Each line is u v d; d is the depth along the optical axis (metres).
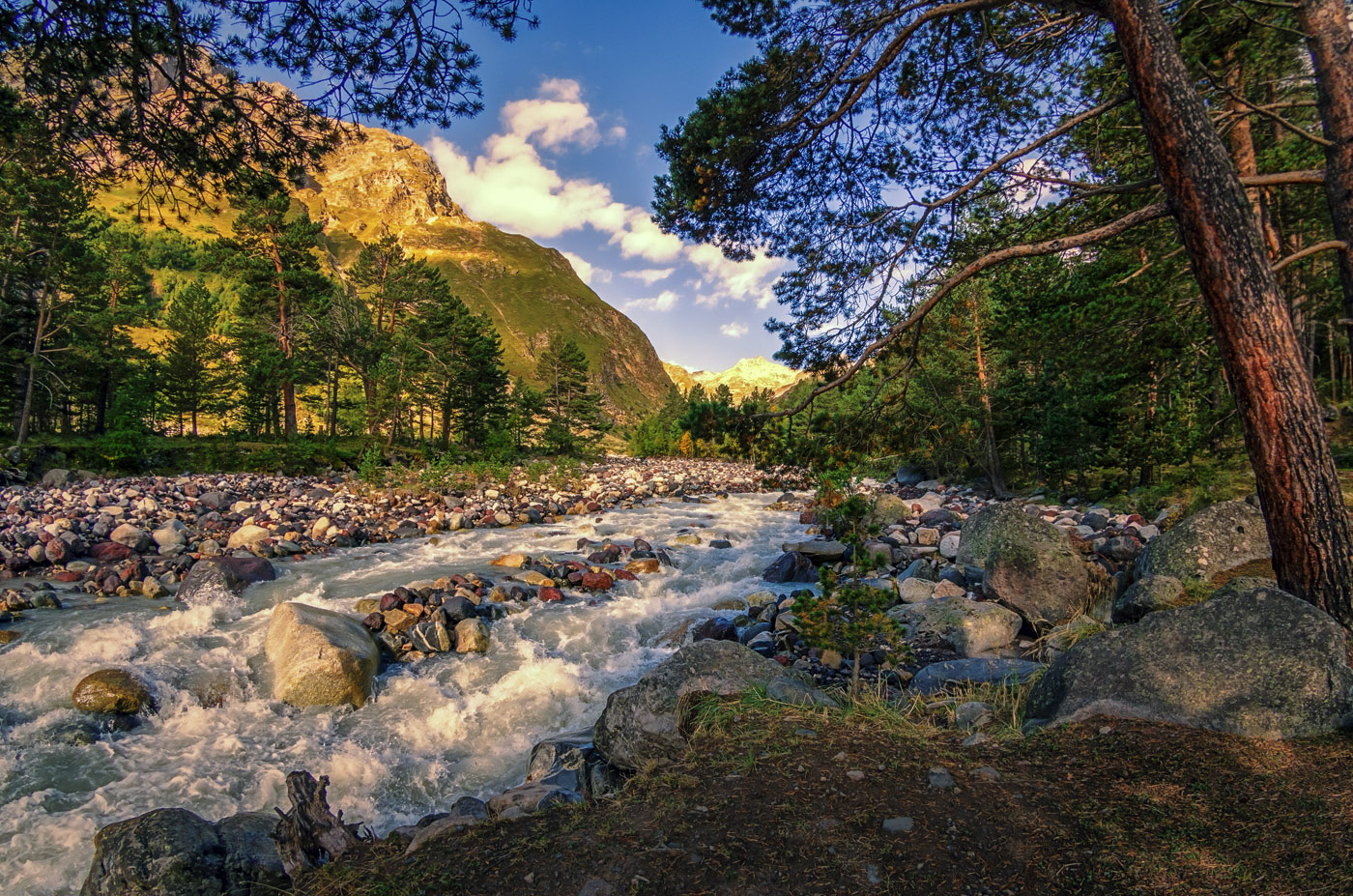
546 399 70.69
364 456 27.66
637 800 3.28
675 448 73.31
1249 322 4.61
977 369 20.64
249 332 43.91
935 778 3.32
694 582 12.06
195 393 52.41
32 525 14.19
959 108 7.57
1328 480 4.50
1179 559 7.34
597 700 7.00
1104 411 16.95
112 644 7.75
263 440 42.03
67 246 35.78
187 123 5.23
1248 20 6.53
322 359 50.50
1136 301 9.20
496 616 9.51
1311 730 3.51
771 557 14.14
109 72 4.89
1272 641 3.85
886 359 7.36
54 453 27.39
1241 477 12.98
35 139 5.14
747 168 7.04
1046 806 3.04
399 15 5.08
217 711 6.38
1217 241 4.67
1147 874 2.47
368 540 15.78
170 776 5.29
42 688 6.58
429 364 50.94
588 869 2.68
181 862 2.91
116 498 19.03
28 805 4.80
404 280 52.72
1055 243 5.48
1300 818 2.73
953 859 2.62
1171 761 3.38
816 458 7.55
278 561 13.10
